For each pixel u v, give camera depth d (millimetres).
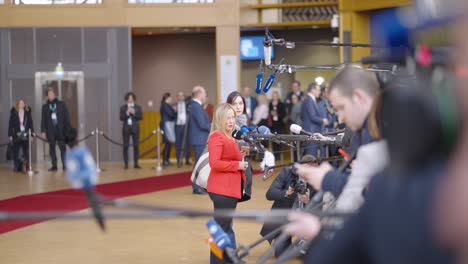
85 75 20688
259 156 18125
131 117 18719
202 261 7539
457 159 1363
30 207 11531
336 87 3100
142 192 13477
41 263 7477
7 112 20609
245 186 6957
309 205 3254
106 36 20781
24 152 17906
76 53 20734
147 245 8406
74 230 9391
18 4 20656
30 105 20609
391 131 1632
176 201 12125
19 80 20625
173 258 7691
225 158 6785
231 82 21062
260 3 21734
